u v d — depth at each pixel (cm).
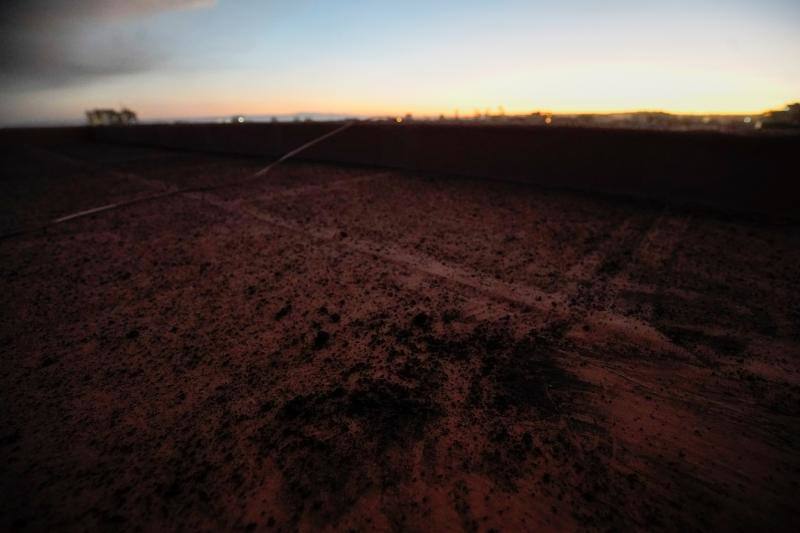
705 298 288
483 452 169
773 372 211
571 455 167
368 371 221
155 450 175
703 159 494
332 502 149
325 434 179
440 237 438
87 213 595
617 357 229
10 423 192
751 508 143
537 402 197
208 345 251
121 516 146
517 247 400
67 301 317
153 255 414
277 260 389
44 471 166
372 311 286
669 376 212
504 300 296
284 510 147
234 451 172
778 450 166
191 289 332
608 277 327
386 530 139
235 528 141
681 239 402
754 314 265
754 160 456
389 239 438
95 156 1458
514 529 139
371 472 161
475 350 238
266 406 197
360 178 816
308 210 573
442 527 140
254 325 272
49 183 895
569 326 260
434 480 157
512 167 705
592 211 511
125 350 249
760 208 462
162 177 925
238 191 728
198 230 497
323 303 300
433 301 298
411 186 716
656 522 140
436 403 197
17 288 343
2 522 145
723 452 166
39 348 254
